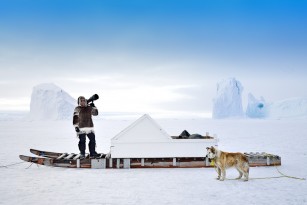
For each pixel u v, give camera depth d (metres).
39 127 45.81
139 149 8.35
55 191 5.95
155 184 6.54
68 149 14.73
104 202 5.16
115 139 8.35
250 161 8.74
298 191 5.93
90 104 9.20
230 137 22.53
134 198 5.42
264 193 5.77
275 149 13.94
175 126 47.03
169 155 8.34
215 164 7.00
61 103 113.12
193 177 7.25
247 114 118.00
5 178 7.23
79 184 6.55
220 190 6.01
